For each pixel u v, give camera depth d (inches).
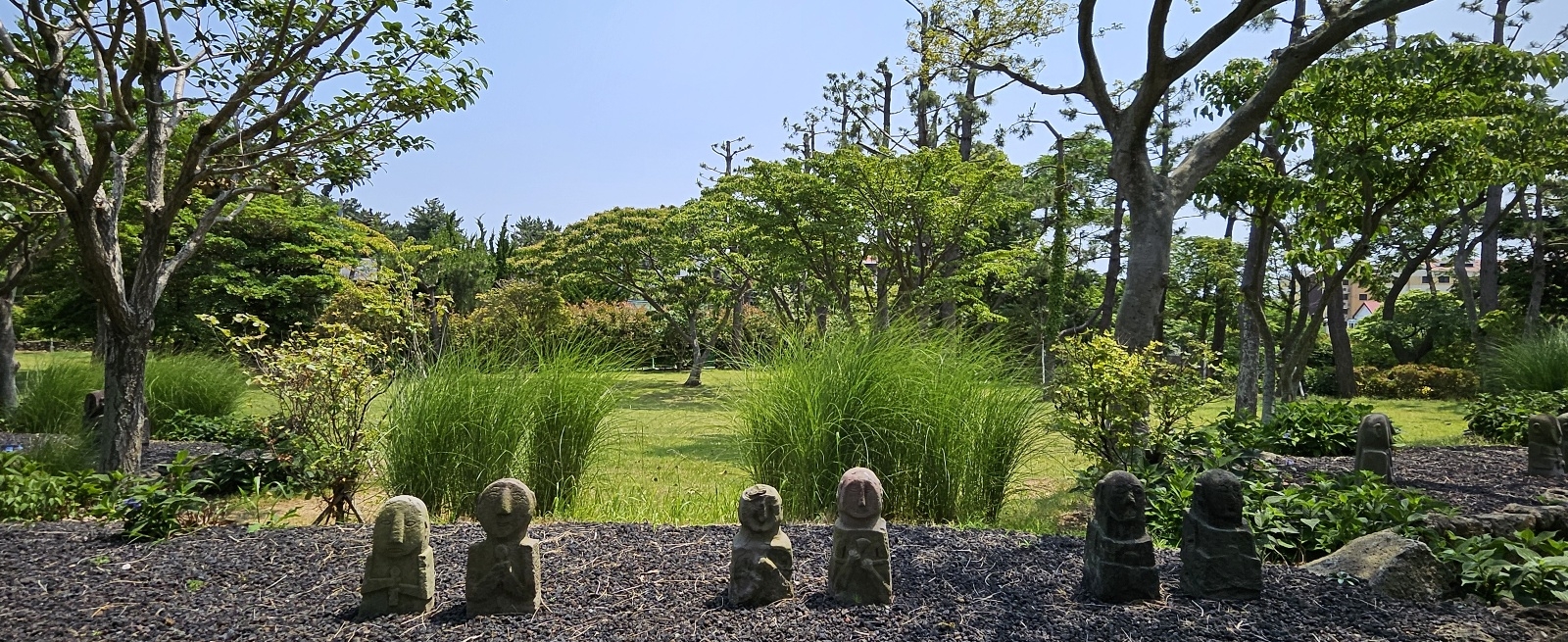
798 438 233.9
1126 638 129.2
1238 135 329.1
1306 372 941.2
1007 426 243.9
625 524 193.2
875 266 666.2
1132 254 323.6
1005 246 913.5
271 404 463.8
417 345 256.2
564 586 148.4
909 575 155.3
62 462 262.2
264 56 252.8
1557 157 379.6
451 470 223.9
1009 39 386.9
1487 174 362.9
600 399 246.5
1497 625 137.6
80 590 144.0
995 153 707.4
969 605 140.8
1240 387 495.2
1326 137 365.1
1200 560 146.6
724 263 818.8
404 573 135.1
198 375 415.5
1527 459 315.9
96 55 236.8
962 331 270.7
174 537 176.1
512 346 252.8
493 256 1195.3
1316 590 150.0
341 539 173.9
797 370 247.1
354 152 277.0
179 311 750.5
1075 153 818.8
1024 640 127.6
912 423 232.2
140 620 131.8
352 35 257.3
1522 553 156.9
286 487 231.8
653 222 820.0
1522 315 890.7
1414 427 524.7
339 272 861.2
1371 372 896.3
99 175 224.7
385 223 1982.0
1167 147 716.0
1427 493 251.6
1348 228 407.8
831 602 141.0
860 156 610.9
